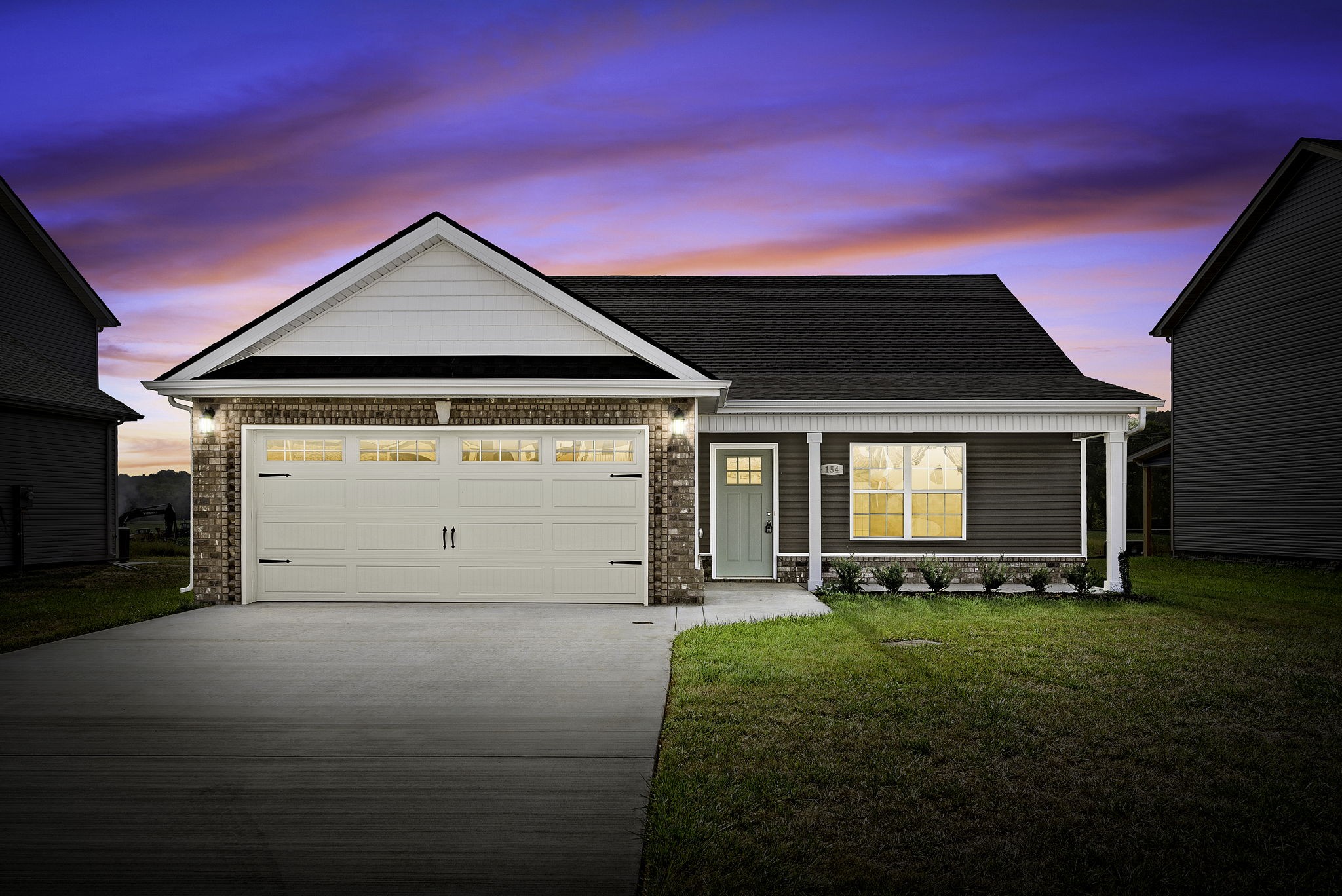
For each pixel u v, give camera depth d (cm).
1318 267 1927
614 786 497
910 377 1612
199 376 1209
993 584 1370
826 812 463
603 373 1209
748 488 1534
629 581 1216
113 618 1073
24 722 624
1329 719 630
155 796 482
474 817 454
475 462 1230
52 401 1845
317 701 680
